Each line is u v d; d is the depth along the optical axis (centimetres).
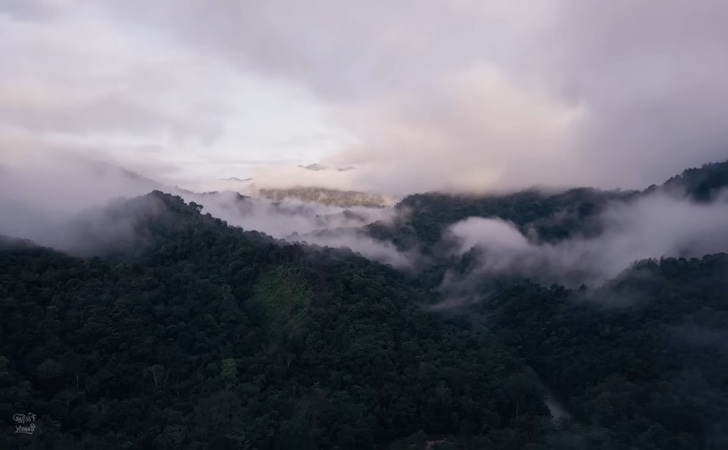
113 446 5534
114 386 6400
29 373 6209
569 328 9494
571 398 7919
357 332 8000
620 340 8431
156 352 6931
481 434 6988
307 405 6475
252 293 8906
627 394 7031
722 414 6419
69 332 6700
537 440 6619
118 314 7106
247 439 5900
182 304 7969
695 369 7325
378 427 6919
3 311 6612
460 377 7612
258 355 7331
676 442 6072
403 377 7550
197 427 5884
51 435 5403
